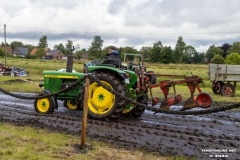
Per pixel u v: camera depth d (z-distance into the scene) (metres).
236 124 8.28
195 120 8.63
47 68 42.38
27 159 4.82
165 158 5.29
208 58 126.00
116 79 7.80
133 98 8.41
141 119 8.58
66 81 8.80
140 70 8.63
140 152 5.54
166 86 8.25
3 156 4.87
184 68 54.81
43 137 6.06
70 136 6.34
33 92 14.14
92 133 6.68
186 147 5.96
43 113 8.70
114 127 7.29
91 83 7.93
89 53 102.88
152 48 92.44
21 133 6.30
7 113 8.67
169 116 9.12
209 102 7.73
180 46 99.81
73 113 9.05
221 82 16.55
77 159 4.96
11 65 45.31
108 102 7.82
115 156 5.25
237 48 115.88
